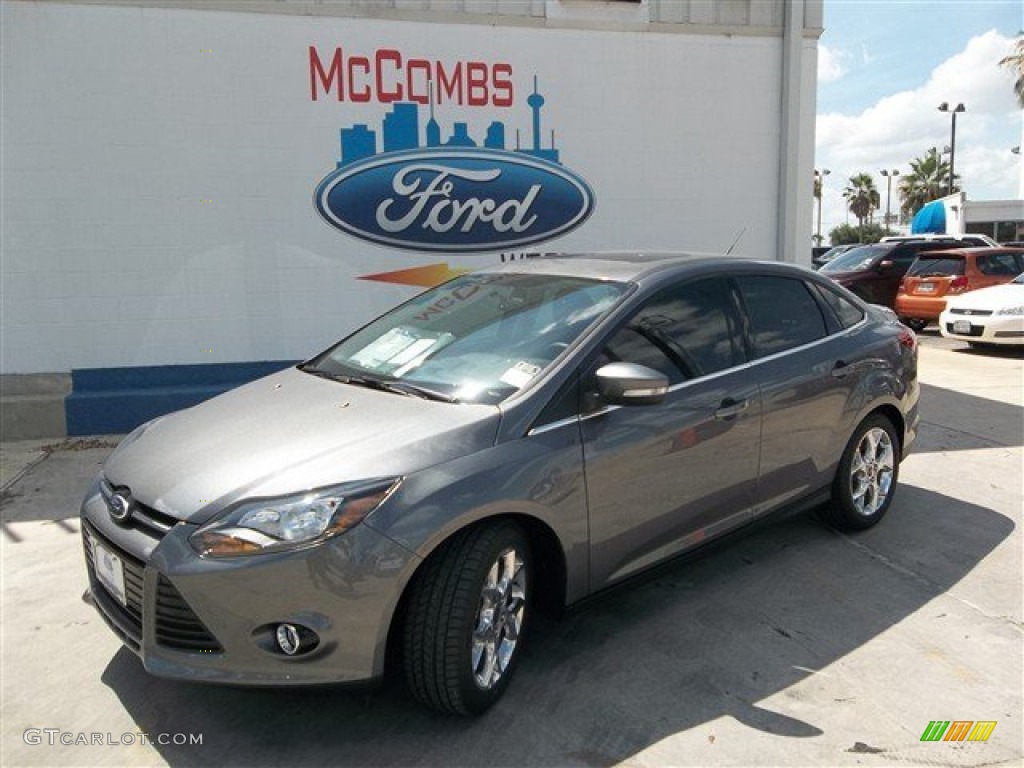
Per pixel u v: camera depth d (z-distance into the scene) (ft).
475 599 9.20
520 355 11.17
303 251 24.30
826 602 12.78
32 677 10.68
